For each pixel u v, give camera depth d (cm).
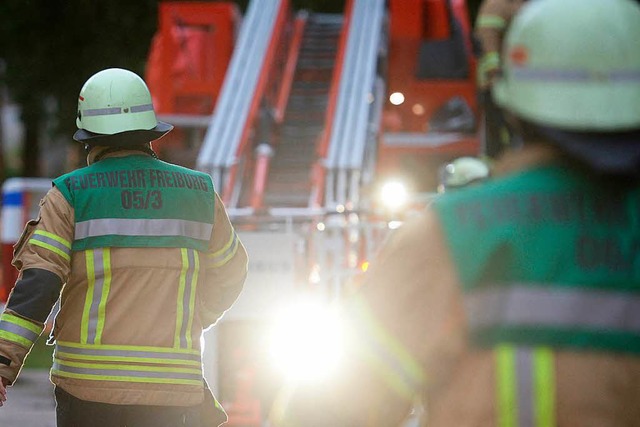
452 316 441
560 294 429
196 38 3534
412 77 3703
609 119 437
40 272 830
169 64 3506
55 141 5731
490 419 428
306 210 1714
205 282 914
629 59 441
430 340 444
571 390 423
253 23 3444
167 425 852
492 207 440
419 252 446
